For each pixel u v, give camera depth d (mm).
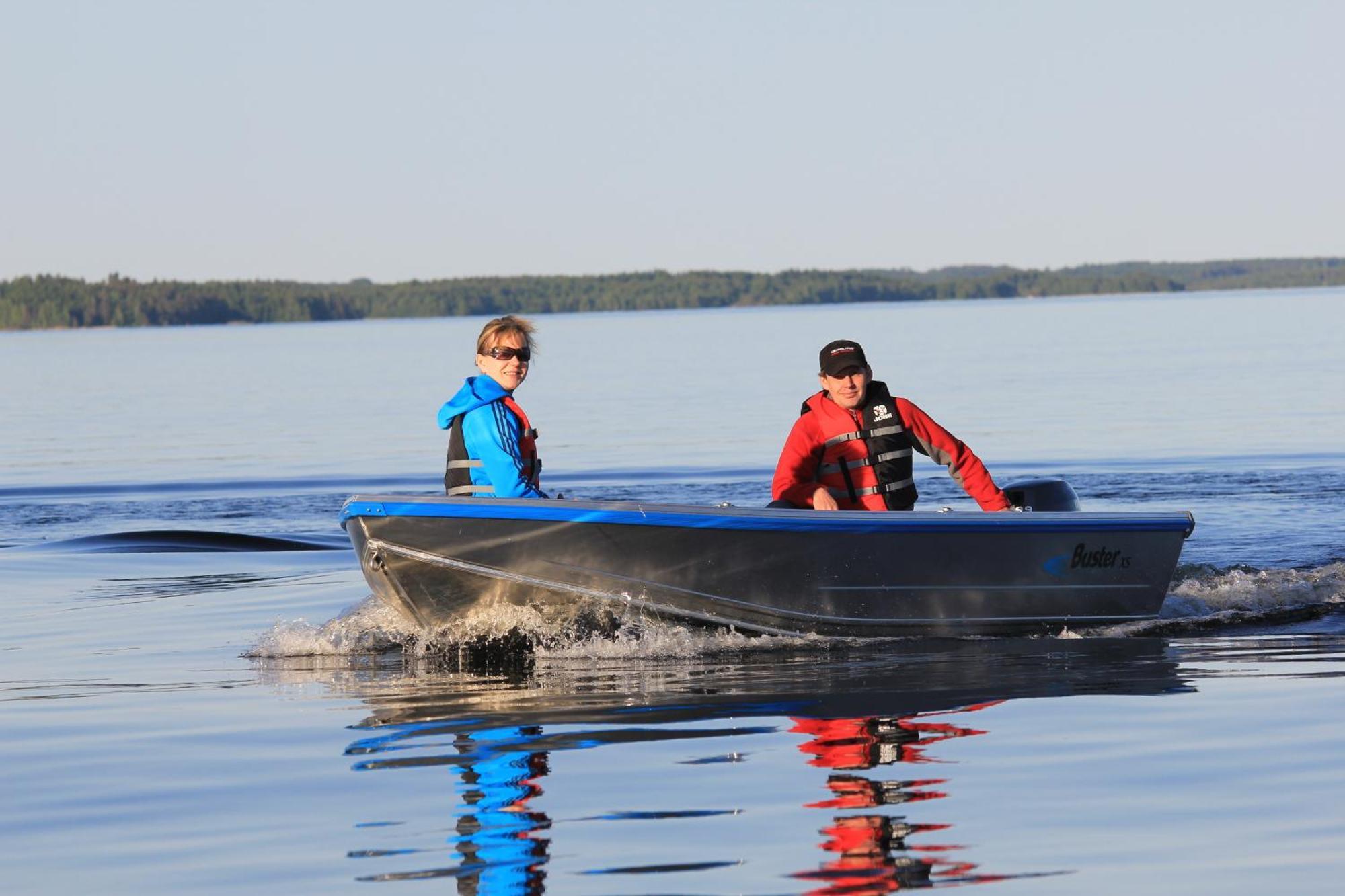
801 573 19047
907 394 72125
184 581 25766
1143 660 17641
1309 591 21984
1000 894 9781
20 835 11406
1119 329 161875
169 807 12055
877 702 15484
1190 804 11539
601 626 19203
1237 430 50594
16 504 39594
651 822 11367
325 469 47094
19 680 17438
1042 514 19625
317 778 12828
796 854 10578
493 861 10562
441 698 16141
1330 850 10406
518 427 18781
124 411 78062
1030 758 12992
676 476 42094
